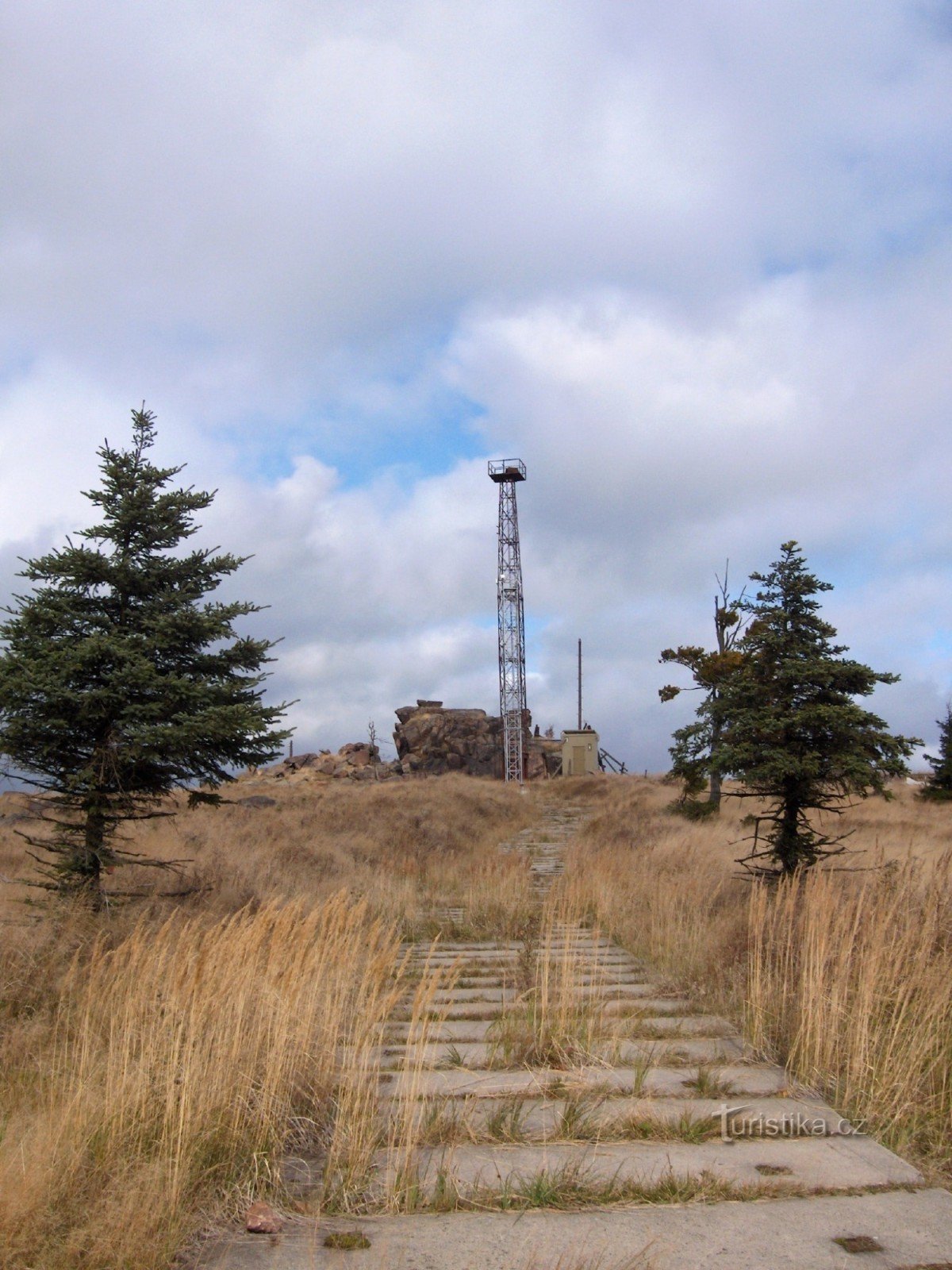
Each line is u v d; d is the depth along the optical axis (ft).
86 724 27.63
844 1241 11.68
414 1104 15.19
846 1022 18.48
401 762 174.70
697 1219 12.32
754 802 82.94
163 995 18.33
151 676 26.99
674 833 66.08
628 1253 11.37
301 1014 17.87
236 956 18.07
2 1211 11.25
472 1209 12.67
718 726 36.65
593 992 23.29
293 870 44.57
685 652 86.43
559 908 36.60
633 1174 13.73
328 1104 16.24
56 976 22.30
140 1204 11.88
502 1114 15.66
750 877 36.86
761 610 35.91
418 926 36.81
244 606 29.96
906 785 100.73
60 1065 17.26
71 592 28.45
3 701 25.98
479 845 71.82
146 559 29.58
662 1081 17.95
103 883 30.58
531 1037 19.93
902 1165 14.08
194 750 28.17
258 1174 13.46
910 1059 16.72
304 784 134.92
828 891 23.76
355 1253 11.39
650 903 36.14
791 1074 18.33
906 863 25.73
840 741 33.04
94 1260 10.93
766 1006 20.88
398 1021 22.38
